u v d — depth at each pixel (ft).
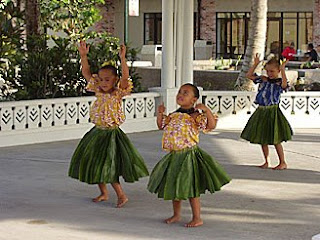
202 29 122.72
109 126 29.45
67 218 28.30
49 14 74.08
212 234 26.08
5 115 45.27
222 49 122.72
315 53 98.17
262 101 38.01
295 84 63.67
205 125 26.55
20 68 52.06
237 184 34.63
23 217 28.43
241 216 28.68
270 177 36.40
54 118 47.52
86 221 27.86
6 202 30.81
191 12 53.83
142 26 129.29
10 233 26.21
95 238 25.55
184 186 26.08
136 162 29.68
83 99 48.62
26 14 57.82
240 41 120.88
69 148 44.60
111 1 127.65
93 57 52.60
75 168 29.86
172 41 53.16
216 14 122.52
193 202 27.04
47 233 26.21
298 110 54.44
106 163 29.14
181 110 27.04
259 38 62.18
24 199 31.35
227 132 52.06
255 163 40.19
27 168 38.19
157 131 52.21
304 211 29.53
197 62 85.20
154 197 31.86
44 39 53.83
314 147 45.75
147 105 52.31
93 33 74.79
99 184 30.73
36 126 46.70
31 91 51.19
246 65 62.28
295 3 116.57
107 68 29.58
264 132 37.81
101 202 30.94
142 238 25.58
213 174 26.61
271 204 30.71
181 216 28.53
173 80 53.36
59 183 34.58
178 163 26.32
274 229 26.78
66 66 52.03
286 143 47.19
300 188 33.94
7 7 55.01
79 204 30.60
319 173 37.60
